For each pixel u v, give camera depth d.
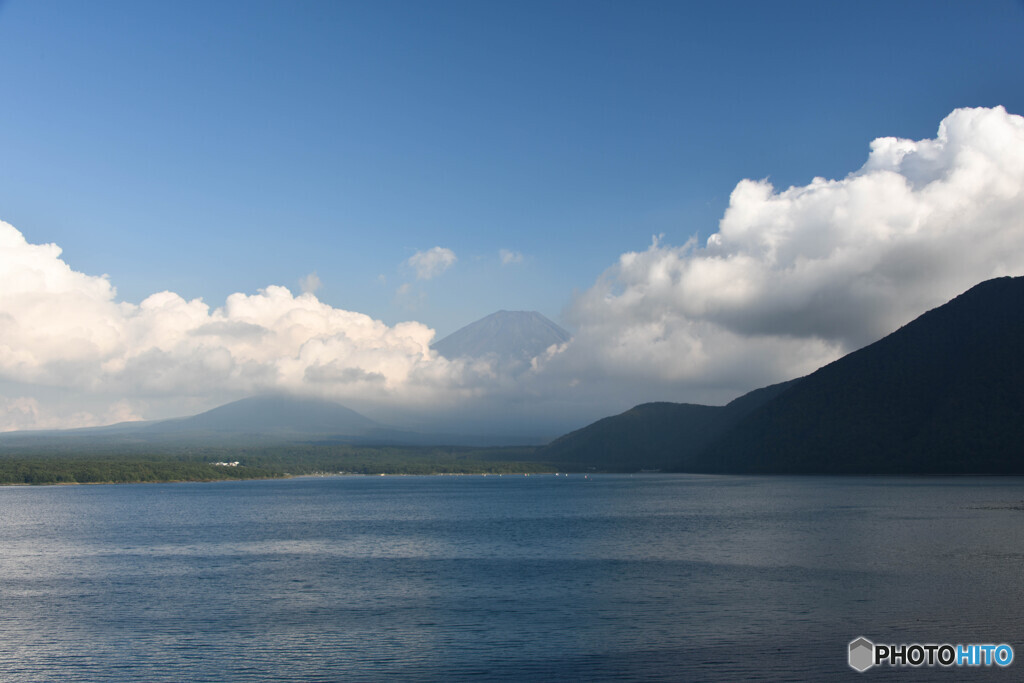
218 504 159.88
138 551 73.44
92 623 40.72
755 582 48.78
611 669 31.28
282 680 30.66
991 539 65.88
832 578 49.12
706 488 191.25
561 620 39.59
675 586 48.28
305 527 99.56
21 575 58.12
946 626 36.44
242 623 40.28
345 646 35.38
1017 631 35.50
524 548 71.31
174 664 32.94
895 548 61.75
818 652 32.94
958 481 173.88
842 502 117.50
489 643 35.44
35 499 183.62
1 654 34.75
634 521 98.50
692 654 33.03
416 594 47.69
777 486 183.75
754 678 29.92
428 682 30.17
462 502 161.50
